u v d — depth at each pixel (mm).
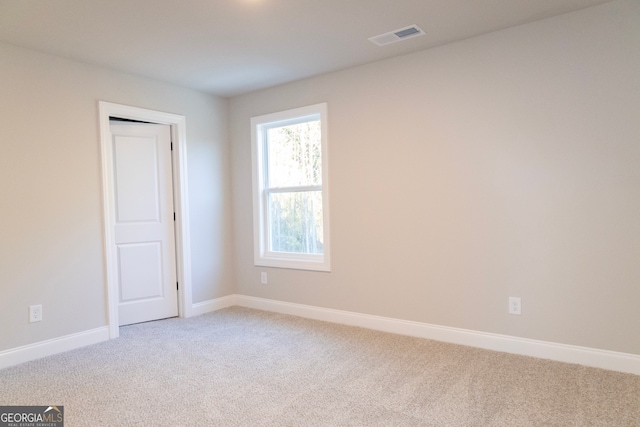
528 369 2533
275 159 4145
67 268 3098
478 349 2908
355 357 2809
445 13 2518
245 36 2781
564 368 2533
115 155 3631
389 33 2787
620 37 2408
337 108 3572
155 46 2916
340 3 2354
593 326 2549
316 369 2615
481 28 2752
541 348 2717
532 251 2730
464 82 2945
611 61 2439
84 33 2670
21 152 2865
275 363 2732
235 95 4262
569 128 2582
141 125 3756
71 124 3133
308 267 3818
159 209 3873
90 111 3250
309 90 3736
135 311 3736
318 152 3828
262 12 2439
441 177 3070
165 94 3785
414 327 3234
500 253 2848
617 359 2477
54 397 2285
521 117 2740
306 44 2945
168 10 2381
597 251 2521
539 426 1899
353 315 3561
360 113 3443
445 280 3082
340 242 3607
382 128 3334
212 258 4203
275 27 2652
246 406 2150
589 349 2564
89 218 3232
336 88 3570
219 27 2631
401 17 2555
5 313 2777
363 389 2318
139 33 2689
